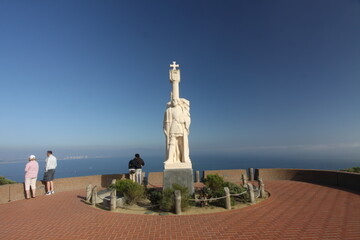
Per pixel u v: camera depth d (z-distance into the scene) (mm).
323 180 13195
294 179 14617
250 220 6777
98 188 13547
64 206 9023
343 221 6453
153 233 5938
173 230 6109
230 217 7125
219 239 5430
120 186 9320
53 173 11734
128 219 7176
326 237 5363
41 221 7129
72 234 6004
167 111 10734
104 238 5695
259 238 5422
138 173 12344
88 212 8078
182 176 9703
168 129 10570
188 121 10648
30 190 10922
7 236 5938
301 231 5781
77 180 13219
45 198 10617
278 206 8359
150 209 8391
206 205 8555
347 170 14844
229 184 9609
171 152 10266
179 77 10953
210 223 6602
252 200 8891
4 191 9828
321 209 7805
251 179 15156
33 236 5918
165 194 8266
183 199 8070
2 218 7504
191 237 5602
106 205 8789
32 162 10781
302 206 8281
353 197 9531
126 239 5598
